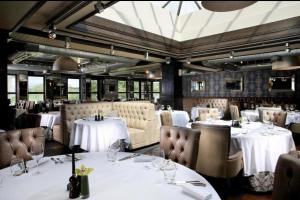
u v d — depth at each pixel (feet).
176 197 3.76
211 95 42.11
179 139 6.97
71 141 14.46
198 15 16.03
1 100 12.23
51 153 15.94
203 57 20.99
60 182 4.41
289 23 12.58
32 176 4.72
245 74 37.27
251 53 18.57
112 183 4.36
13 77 34.71
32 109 25.84
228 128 8.42
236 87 38.42
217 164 8.56
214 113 15.39
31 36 12.91
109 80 50.24
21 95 35.24
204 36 17.29
